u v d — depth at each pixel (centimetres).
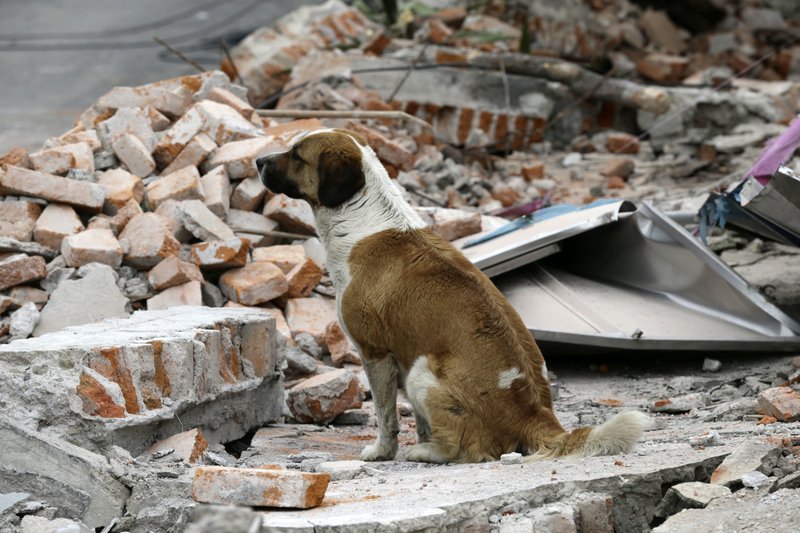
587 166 1859
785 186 953
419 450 680
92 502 605
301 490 551
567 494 561
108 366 658
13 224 1030
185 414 723
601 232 1063
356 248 700
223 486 560
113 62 2833
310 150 712
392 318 682
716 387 916
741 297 980
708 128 1930
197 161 1146
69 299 965
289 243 1130
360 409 883
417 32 2220
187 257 1040
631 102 1973
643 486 573
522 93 1952
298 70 1867
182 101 1245
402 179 1533
